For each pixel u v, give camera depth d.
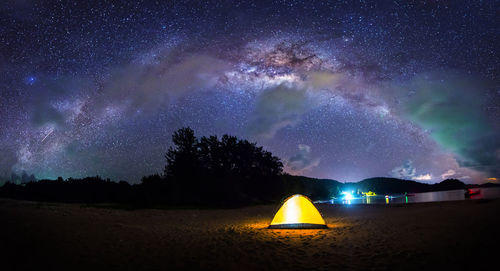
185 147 41.66
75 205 24.53
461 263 6.56
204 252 8.71
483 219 12.21
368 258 7.59
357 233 11.58
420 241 9.08
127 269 6.80
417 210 20.20
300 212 14.06
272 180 47.59
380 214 19.58
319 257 7.94
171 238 10.98
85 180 36.94
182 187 38.06
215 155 45.84
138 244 9.48
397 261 7.13
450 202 25.69
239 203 38.66
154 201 33.12
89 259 7.40
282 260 7.77
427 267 6.52
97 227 12.34
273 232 12.73
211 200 37.66
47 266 6.66
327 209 27.42
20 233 9.25
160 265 7.22
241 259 7.94
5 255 7.11
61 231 10.47
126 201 32.66
